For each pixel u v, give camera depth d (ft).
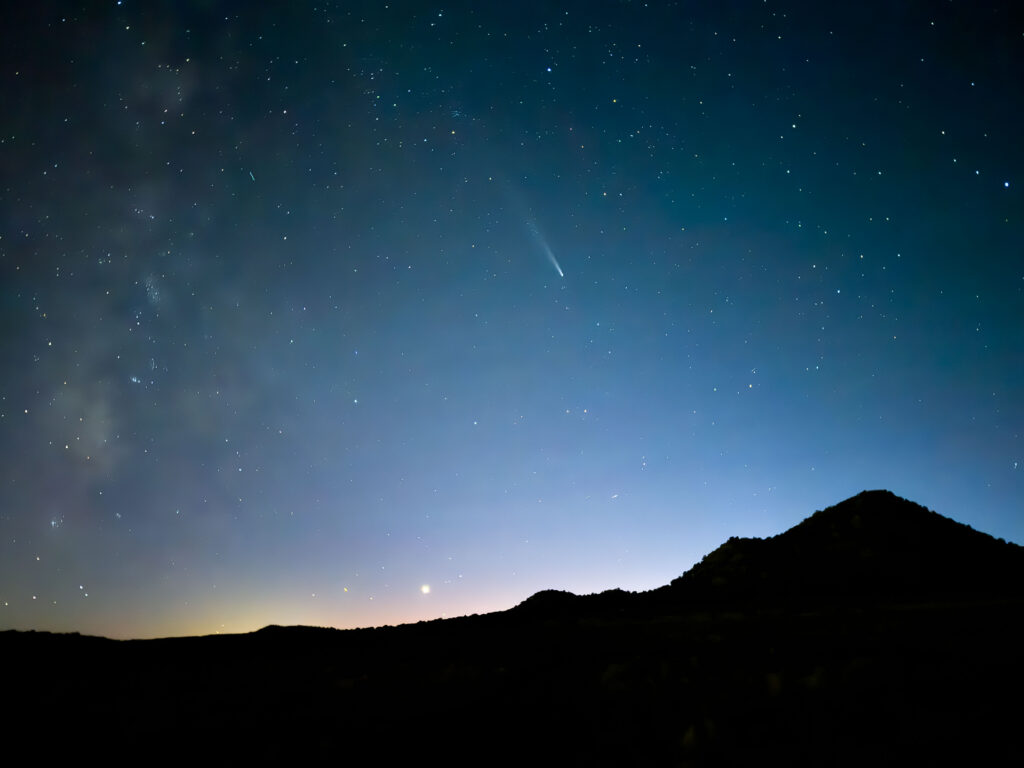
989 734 12.97
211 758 14.62
